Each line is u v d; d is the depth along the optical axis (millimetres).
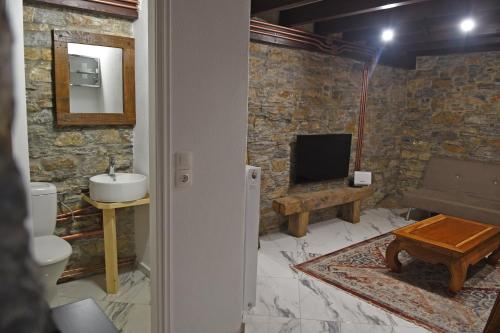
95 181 2734
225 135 1823
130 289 2863
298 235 4129
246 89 1865
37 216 2564
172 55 1597
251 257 2535
